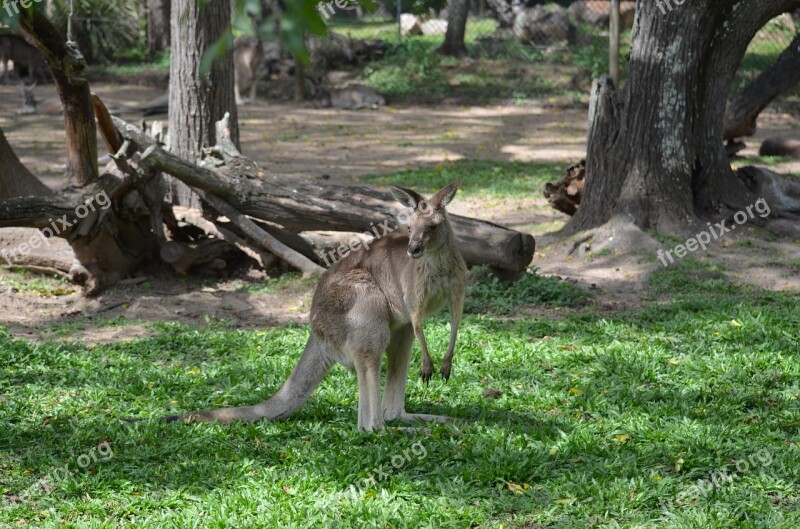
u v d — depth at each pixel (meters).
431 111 31.92
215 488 6.86
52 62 11.91
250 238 13.85
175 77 15.33
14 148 23.94
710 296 12.66
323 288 7.89
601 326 11.27
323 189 13.40
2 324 11.87
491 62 35.94
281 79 36.22
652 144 14.93
